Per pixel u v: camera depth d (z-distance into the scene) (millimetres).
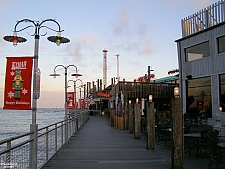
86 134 15094
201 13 20469
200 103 20469
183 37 22188
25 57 6172
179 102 6453
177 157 6367
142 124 13547
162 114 25062
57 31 8453
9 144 4246
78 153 8781
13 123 58625
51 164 7082
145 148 9812
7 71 6133
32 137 5750
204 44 20250
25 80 6094
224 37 18391
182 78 22484
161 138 10320
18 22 7598
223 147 5945
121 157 8109
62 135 9680
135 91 28312
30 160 5668
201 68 20344
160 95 29109
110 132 16375
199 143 8539
